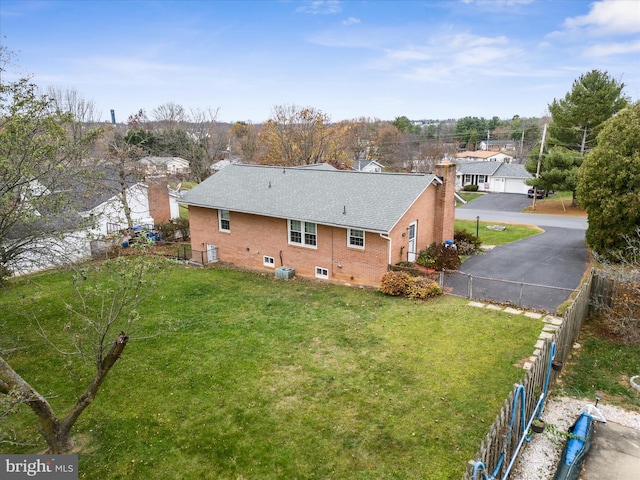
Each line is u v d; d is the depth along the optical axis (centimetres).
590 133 3981
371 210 1750
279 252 2020
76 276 955
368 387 996
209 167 4316
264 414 905
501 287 1689
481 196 4791
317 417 888
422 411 896
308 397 964
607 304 1303
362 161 5969
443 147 7100
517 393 694
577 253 2205
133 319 793
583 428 788
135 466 764
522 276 1827
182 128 5081
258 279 1917
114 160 2517
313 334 1302
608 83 3812
